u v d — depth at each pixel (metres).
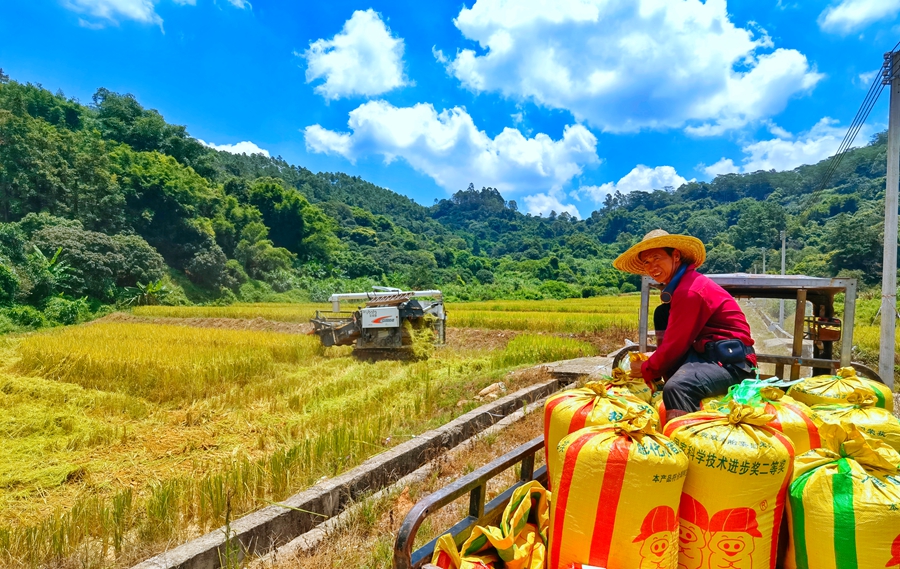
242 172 117.62
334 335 13.48
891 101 7.87
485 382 8.89
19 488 5.14
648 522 1.85
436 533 3.58
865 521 1.77
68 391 8.53
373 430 6.10
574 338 16.78
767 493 1.90
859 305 22.50
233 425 7.15
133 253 41.81
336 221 100.75
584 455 1.95
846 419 2.47
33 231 39.09
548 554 2.08
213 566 3.45
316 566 3.30
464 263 103.44
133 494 5.00
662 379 3.30
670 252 3.12
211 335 15.72
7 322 25.30
